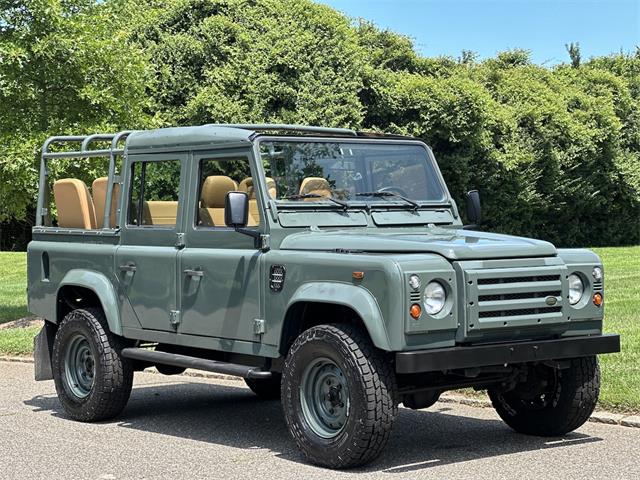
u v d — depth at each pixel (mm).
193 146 7676
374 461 6602
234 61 26672
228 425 8234
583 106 35469
